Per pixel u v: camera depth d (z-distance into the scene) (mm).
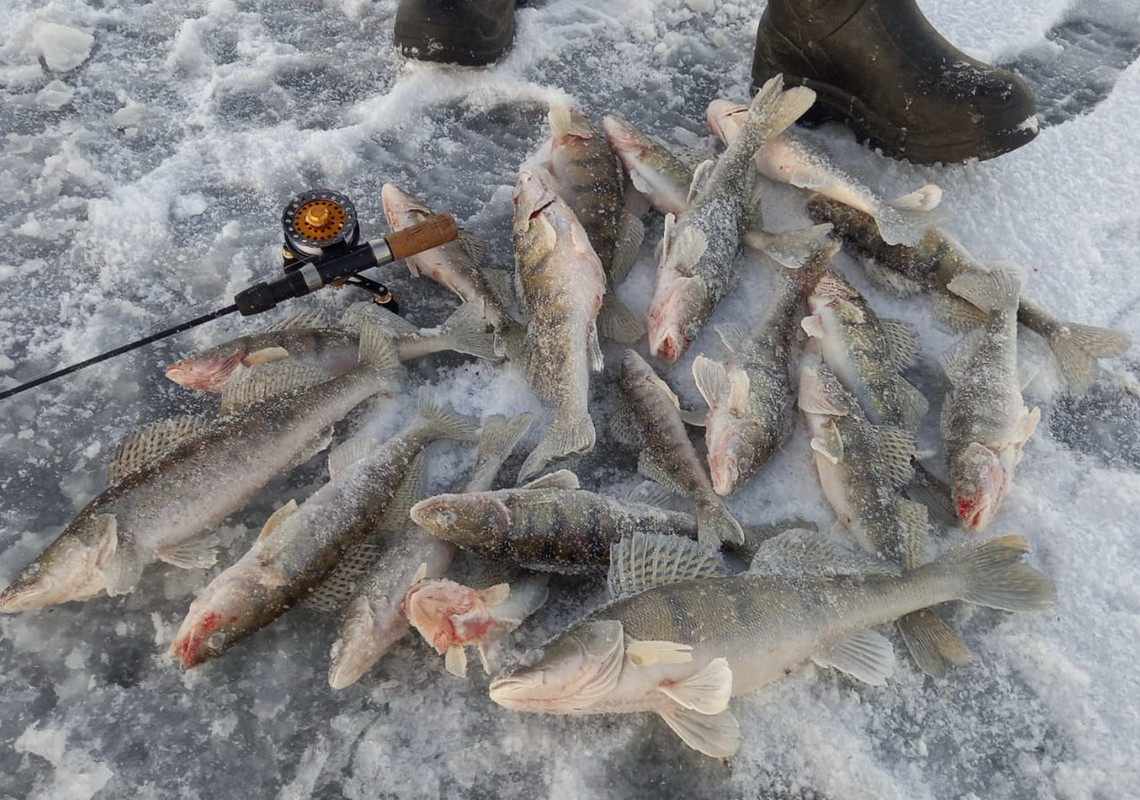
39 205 958
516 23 1115
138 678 707
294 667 714
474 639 647
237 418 777
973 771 680
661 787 669
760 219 950
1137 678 712
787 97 924
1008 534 755
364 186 997
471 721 690
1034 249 958
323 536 719
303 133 1019
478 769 672
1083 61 1135
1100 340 863
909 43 953
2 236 937
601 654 624
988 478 756
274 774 671
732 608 667
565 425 783
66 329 884
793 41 1004
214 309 903
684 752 682
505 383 856
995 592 708
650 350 868
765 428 793
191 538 750
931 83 950
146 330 885
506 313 868
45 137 1008
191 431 797
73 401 841
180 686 704
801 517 795
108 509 724
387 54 1102
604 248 914
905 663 722
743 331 868
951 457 801
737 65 1120
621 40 1131
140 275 919
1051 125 1067
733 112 992
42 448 813
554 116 940
